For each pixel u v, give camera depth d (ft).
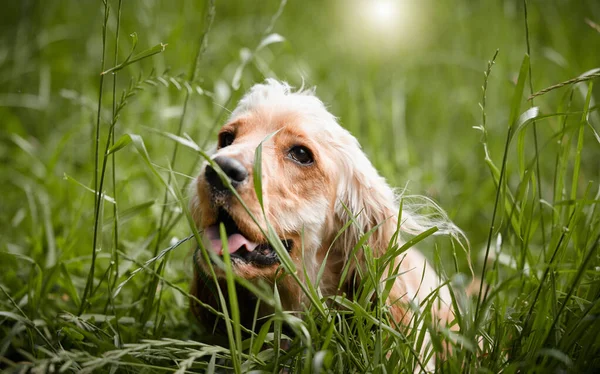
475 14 21.66
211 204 7.80
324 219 8.96
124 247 10.78
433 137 17.61
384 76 19.53
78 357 6.60
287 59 19.39
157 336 8.21
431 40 21.08
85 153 15.71
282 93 9.53
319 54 20.54
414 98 18.98
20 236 12.55
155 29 18.34
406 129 18.17
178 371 6.38
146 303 8.45
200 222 8.73
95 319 8.04
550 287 7.43
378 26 21.02
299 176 8.63
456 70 19.90
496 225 14.05
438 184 14.94
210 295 9.18
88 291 8.84
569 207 8.82
